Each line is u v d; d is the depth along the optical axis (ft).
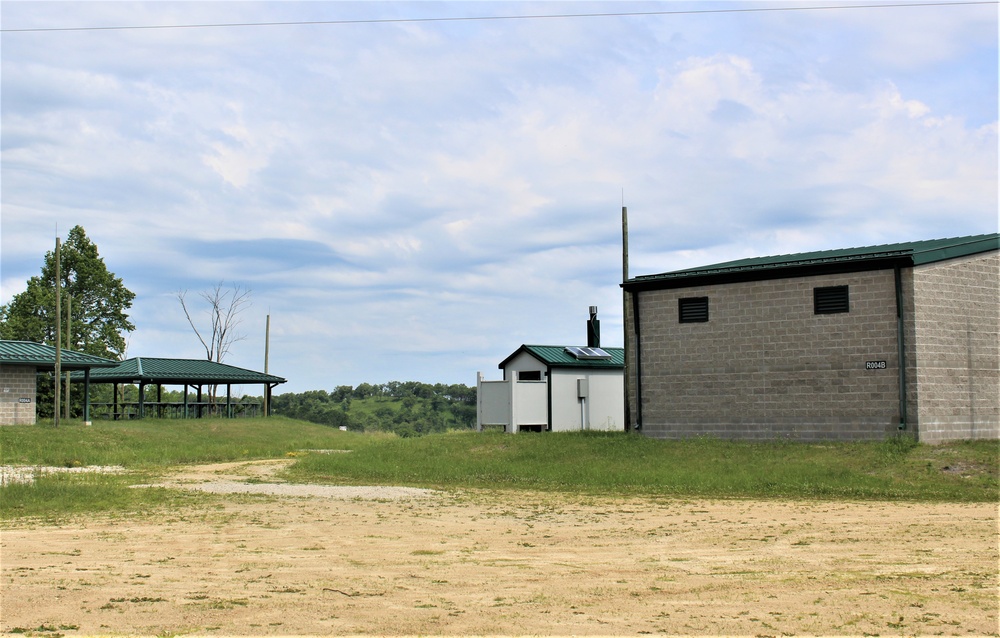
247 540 44.42
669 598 31.86
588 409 114.21
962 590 32.55
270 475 81.15
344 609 30.40
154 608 30.60
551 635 27.30
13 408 127.75
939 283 77.61
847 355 78.64
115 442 119.44
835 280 79.56
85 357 136.05
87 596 32.30
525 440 92.73
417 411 284.82
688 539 44.19
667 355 88.74
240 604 31.09
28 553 40.83
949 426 76.79
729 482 66.44
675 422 87.81
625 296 91.86
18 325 195.11
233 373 180.86
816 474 67.36
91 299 213.05
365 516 53.06
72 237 211.82
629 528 47.93
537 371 113.60
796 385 81.10
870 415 77.20
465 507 57.21
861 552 40.09
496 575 35.83
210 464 97.45
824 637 27.07
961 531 45.34
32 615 29.81
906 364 75.72
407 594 32.55
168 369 173.47
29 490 62.95
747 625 28.30
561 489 67.15
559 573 36.17
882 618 28.94
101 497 61.36
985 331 80.18
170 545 42.96
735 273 84.17
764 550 40.91
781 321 82.23
